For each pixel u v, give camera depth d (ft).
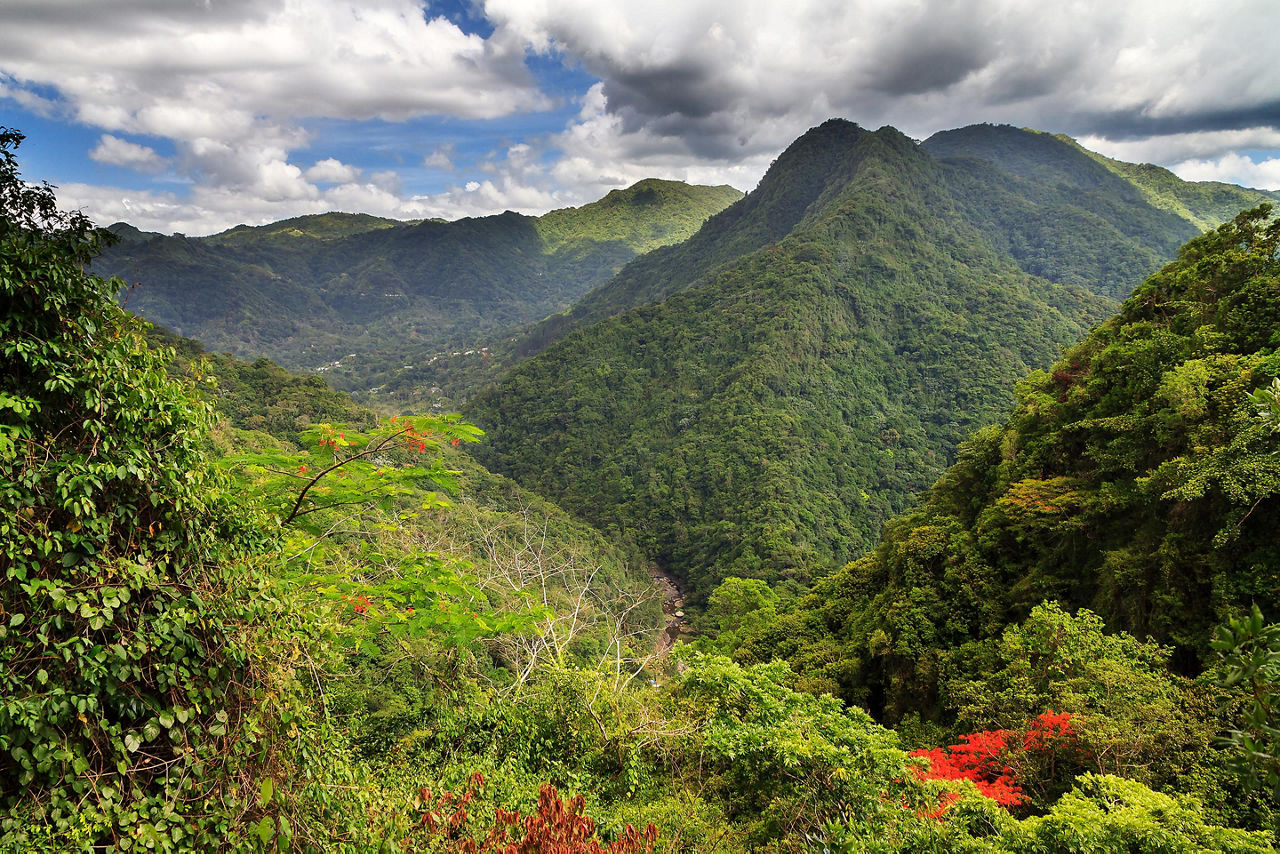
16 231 12.74
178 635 13.52
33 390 12.69
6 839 10.57
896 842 24.52
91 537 12.66
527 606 37.14
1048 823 23.58
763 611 108.37
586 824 21.43
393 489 23.61
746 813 31.71
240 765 14.40
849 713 36.04
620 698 35.65
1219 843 21.77
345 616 23.80
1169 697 34.32
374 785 20.22
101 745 12.17
